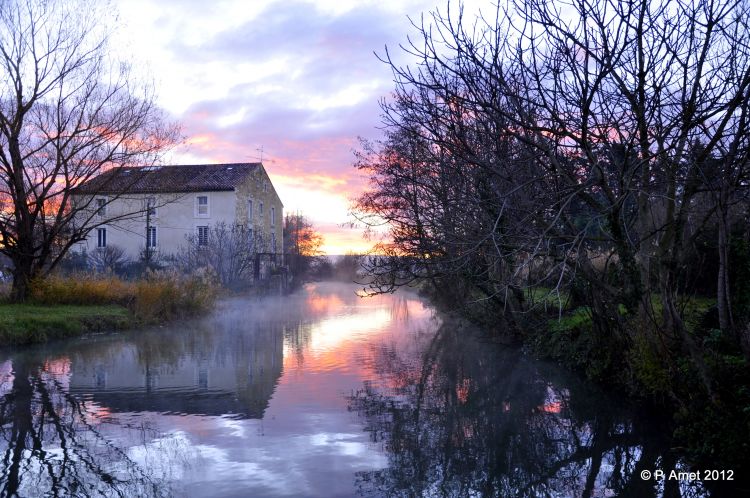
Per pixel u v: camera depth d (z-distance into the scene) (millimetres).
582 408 8555
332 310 27531
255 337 16766
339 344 15406
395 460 6375
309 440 7008
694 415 6402
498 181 9078
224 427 7504
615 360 9211
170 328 18703
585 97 6238
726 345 6738
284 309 27797
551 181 8359
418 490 5590
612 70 6168
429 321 21875
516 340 14805
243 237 33531
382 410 8445
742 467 5746
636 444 6922
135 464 6137
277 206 50531
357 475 5922
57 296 18562
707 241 9023
